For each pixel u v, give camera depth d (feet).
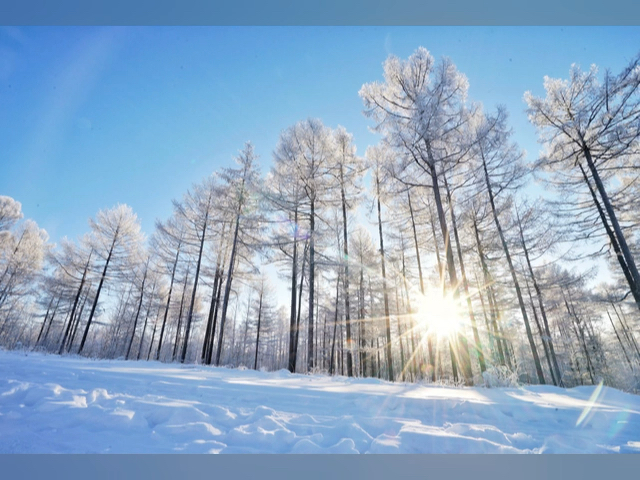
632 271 32.04
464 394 14.07
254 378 16.83
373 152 49.06
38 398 8.04
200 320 75.31
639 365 71.82
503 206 42.14
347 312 40.52
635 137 31.01
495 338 45.09
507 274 47.09
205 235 56.54
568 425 9.50
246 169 49.21
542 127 38.93
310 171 40.83
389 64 31.73
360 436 7.15
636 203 35.50
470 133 27.81
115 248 68.39
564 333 74.08
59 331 96.27
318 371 33.42
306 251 41.22
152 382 11.69
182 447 6.04
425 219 49.60
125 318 91.20
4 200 74.28
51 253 67.77
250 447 6.29
